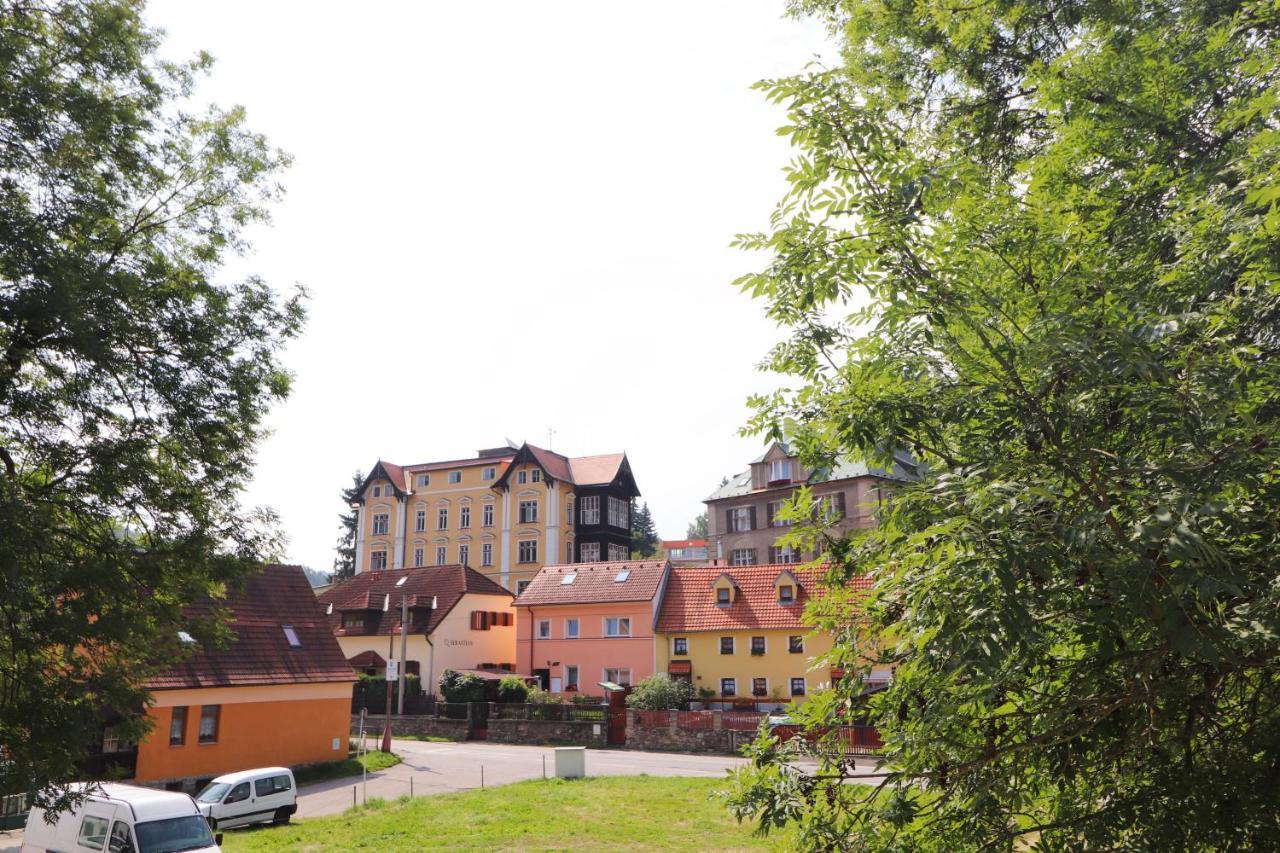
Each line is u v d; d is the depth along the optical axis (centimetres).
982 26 878
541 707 3884
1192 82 617
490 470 7200
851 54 1055
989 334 420
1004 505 320
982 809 405
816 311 502
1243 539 354
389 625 4884
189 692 2644
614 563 4797
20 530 931
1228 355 379
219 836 1791
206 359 1237
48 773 977
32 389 1155
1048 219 440
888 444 430
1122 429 379
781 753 475
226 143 1408
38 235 1020
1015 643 320
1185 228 457
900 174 428
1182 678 361
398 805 2245
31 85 1082
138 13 1280
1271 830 354
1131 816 389
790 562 4350
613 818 1930
